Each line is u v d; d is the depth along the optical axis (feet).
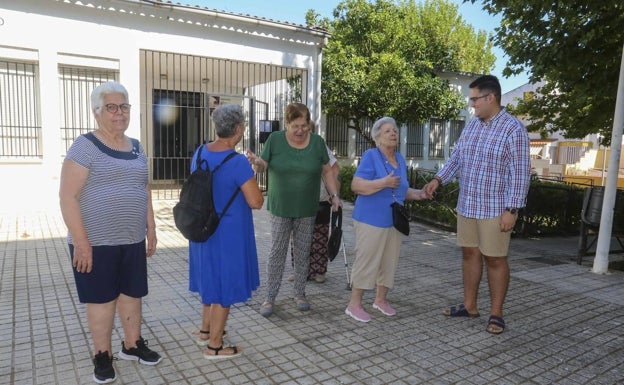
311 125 14.30
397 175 13.58
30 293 15.16
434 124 62.39
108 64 30.86
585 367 11.09
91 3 29.48
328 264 20.08
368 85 44.24
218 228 10.54
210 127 37.70
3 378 9.91
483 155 12.72
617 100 19.30
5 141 28.43
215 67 39.93
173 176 45.39
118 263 9.71
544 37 23.76
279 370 10.60
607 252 19.67
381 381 10.23
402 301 15.49
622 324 13.84
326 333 12.69
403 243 25.23
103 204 9.21
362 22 47.85
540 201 30.42
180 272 17.93
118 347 11.48
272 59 37.42
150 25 32.07
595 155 100.37
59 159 29.71
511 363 11.19
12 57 27.71
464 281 14.08
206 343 11.72
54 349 11.30
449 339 12.48
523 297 16.20
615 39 22.98
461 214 13.60
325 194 16.80
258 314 13.94
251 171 10.79
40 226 25.09
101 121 9.37
